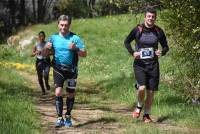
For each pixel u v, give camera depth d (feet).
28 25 132.67
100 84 61.57
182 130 30.25
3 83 51.34
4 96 39.29
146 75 33.22
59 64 30.94
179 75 39.75
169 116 34.53
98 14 148.05
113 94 50.34
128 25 101.81
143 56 32.83
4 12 147.54
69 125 31.40
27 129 27.99
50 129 30.55
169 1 36.47
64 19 30.60
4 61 85.46
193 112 34.53
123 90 50.06
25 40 102.63
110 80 61.31
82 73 74.33
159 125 32.09
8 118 30.45
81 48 30.66
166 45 33.06
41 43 52.90
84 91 55.83
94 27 102.63
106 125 31.99
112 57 81.61
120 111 39.93
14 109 33.68
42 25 115.44
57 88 31.07
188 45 36.73
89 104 44.16
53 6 151.84
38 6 151.64
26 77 66.90
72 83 31.30
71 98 31.58
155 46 32.99
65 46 30.73
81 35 98.53
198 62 37.45
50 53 31.24
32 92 52.60
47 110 38.65
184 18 36.27
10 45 106.01
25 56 92.73
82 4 150.30
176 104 38.88
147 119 33.45
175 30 37.19
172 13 36.52
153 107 38.50
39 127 30.19
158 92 44.73
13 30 128.77
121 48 87.25
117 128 30.91
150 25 32.68
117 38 95.20
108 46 89.61
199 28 34.09
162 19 37.24
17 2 148.87
